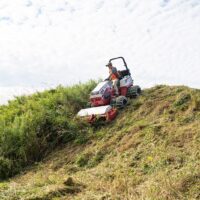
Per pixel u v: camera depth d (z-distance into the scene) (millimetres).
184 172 7441
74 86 15805
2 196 7145
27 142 12008
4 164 11219
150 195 6727
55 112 13539
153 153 9492
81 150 11516
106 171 9141
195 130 9898
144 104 13086
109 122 12711
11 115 13906
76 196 7129
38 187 7855
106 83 13859
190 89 13133
